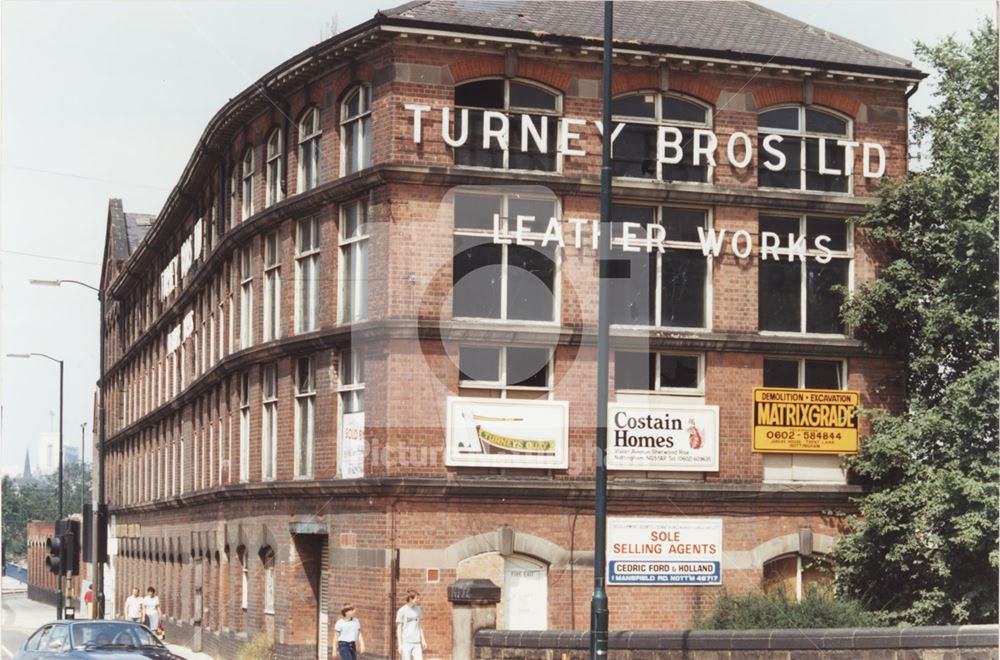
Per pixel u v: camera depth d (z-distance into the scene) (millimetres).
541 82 30625
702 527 31000
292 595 32812
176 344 51156
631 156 31266
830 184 32875
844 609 27609
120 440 68562
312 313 32625
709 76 31875
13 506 101562
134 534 57719
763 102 32312
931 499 30312
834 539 31969
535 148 30531
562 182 30281
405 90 29734
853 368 32688
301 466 33031
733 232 31875
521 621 29641
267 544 34469
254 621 35250
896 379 32938
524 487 29594
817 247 32531
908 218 32656
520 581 29781
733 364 31719
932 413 31266
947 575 29969
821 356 32438
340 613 30484
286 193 33875
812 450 32125
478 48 30125
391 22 29453
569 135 30609
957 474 30109
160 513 54188
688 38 31953
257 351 34844
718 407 31484
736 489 31172
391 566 29047
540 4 31391
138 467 62250
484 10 30703
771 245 32281
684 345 31156
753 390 31844
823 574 32000
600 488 21453
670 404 31125
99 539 30469
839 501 32156
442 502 29375
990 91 32250
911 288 32188
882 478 32219
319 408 31625
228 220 40062
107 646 24250
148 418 56812
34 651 24922
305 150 33562
